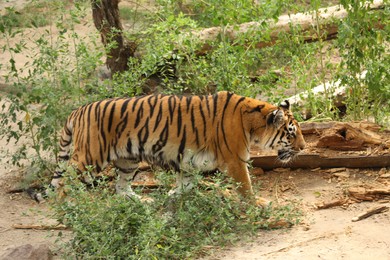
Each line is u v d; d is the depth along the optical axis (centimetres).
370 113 1452
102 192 1073
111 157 1163
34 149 1488
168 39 1490
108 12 1686
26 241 1112
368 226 1055
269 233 1071
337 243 1003
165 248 972
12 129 1577
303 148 1166
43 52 1372
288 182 1254
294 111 1477
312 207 1152
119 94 1417
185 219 1035
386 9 1389
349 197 1168
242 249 1017
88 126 1152
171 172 1158
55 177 1198
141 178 1294
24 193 1319
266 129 1134
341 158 1263
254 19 1492
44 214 1212
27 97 1388
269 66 1823
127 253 985
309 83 1534
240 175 1141
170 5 1622
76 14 1470
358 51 1360
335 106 1523
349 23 1361
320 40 1499
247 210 1091
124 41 1723
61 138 1224
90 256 978
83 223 1011
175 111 1147
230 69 1451
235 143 1133
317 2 1473
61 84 1395
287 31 1702
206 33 1695
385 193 1157
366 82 1358
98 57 1431
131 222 1014
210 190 1159
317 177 1257
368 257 950
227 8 1436
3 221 1195
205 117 1141
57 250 1059
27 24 1456
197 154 1148
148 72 1647
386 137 1302
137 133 1151
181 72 1612
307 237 1036
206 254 1012
